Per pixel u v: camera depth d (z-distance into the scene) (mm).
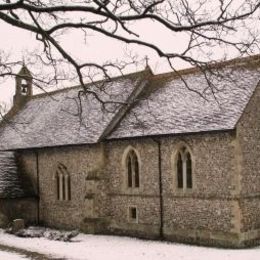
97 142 27516
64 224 30516
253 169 22500
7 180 32438
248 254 19672
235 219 21531
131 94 29250
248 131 22406
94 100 32406
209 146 22734
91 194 27641
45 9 7727
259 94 23391
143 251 21641
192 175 23500
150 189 25500
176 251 21281
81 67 8664
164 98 27875
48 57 8945
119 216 27219
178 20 8055
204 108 24422
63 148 30578
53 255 21516
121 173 27141
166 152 24703
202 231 22938
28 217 32438
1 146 37281
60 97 37562
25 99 43000
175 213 24219
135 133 26094
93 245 23953
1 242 25656
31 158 33656
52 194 31609
